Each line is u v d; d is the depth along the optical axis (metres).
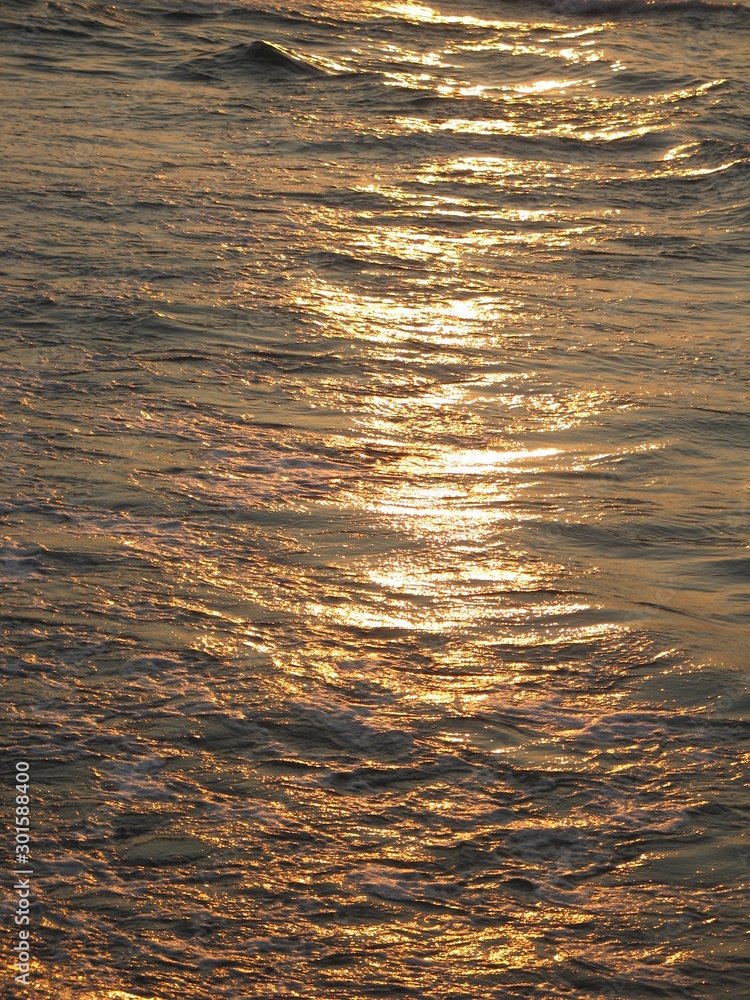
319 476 12.32
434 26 41.25
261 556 10.59
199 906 6.72
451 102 32.09
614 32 41.94
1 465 11.86
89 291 17.20
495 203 24.42
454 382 15.38
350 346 16.23
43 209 20.77
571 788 7.88
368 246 20.80
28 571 9.96
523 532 11.46
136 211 21.22
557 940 6.64
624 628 9.80
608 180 26.84
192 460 12.38
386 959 6.47
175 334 15.98
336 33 39.09
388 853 7.23
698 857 7.31
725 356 16.94
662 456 13.49
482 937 6.64
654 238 22.94
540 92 34.06
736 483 12.91
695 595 10.45
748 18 44.00
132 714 8.30
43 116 27.25
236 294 17.73
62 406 13.45
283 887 6.90
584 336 17.44
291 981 6.29
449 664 9.20
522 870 7.16
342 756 8.05
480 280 19.70
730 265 21.64
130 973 6.25
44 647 8.96
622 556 11.12
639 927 6.75
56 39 34.75
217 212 21.69
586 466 13.12
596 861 7.25
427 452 13.19
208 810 7.46
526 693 8.89
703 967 6.49
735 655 9.48
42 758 7.78
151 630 9.30
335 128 28.73
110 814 7.36
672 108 32.72
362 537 11.09
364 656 9.22
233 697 8.57
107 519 10.98
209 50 35.00
